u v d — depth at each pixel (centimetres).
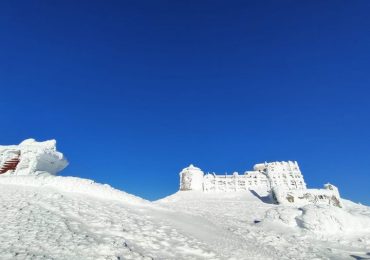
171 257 1131
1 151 3503
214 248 1325
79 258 951
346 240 1811
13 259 857
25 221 1280
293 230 2055
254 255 1321
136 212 1911
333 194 4838
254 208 4112
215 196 6638
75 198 2039
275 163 7762
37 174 3048
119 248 1091
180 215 2111
